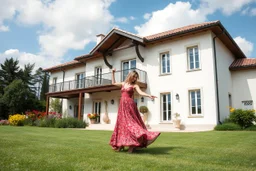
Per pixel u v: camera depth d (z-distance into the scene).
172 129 12.95
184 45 13.56
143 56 15.23
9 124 18.12
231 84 15.02
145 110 14.12
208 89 12.35
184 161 2.79
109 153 3.29
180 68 13.54
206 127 12.06
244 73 14.70
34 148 3.63
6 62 42.19
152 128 13.95
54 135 6.97
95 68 18.36
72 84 20.34
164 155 3.26
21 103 29.34
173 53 13.95
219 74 13.05
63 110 21.45
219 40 13.79
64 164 2.46
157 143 5.04
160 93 14.19
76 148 3.75
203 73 12.64
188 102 12.95
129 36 14.62
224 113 13.00
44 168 2.26
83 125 15.64
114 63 16.83
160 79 14.27
